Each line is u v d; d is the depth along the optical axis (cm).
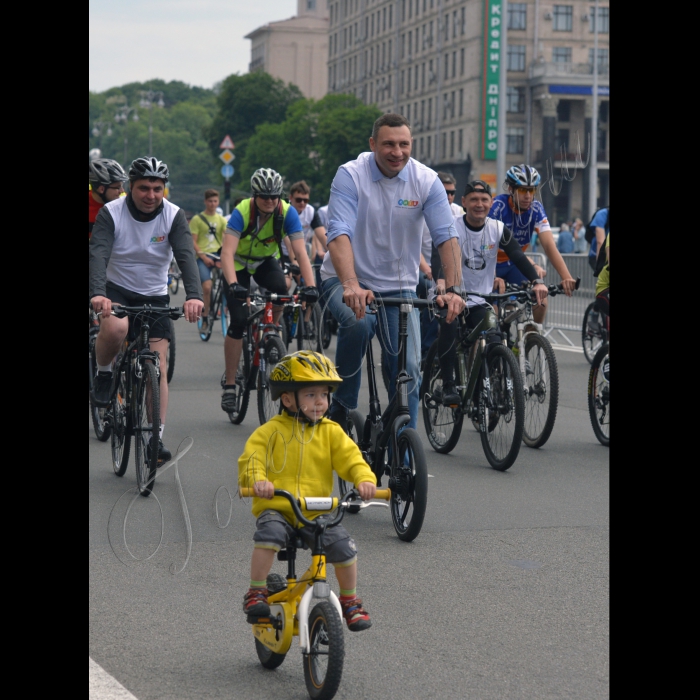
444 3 10956
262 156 12231
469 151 10325
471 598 605
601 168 6500
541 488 902
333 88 14688
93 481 888
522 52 9931
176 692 466
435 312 757
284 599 479
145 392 853
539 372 1085
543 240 1087
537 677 488
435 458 1048
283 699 461
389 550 710
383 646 527
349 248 745
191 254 911
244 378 1173
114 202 906
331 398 805
